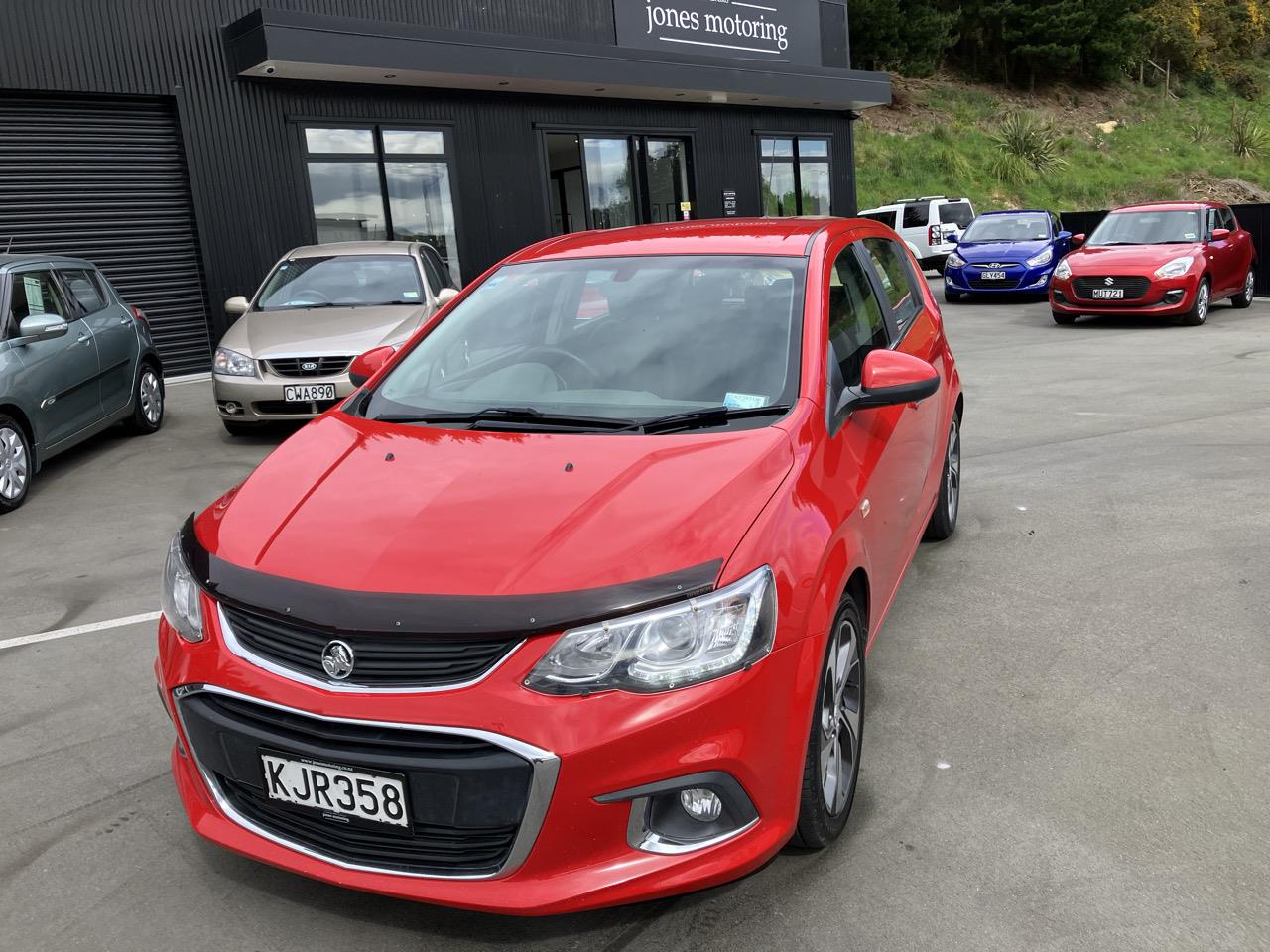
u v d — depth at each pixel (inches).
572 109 633.0
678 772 86.9
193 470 293.9
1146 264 544.7
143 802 121.0
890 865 104.8
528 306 142.5
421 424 122.9
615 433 113.9
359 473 110.3
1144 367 420.8
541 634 85.7
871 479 123.0
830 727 105.5
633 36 669.9
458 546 93.7
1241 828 109.3
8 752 134.2
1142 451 276.1
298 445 122.4
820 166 824.9
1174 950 91.4
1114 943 92.5
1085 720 133.7
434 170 566.6
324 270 365.1
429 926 97.7
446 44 515.2
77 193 446.3
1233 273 602.5
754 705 90.0
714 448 107.7
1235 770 120.8
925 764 124.3
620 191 678.5
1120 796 115.9
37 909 101.5
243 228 492.7
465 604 87.1
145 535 234.4
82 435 300.7
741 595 90.2
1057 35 1691.7
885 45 1550.2
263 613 91.8
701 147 723.4
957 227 995.9
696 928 96.3
